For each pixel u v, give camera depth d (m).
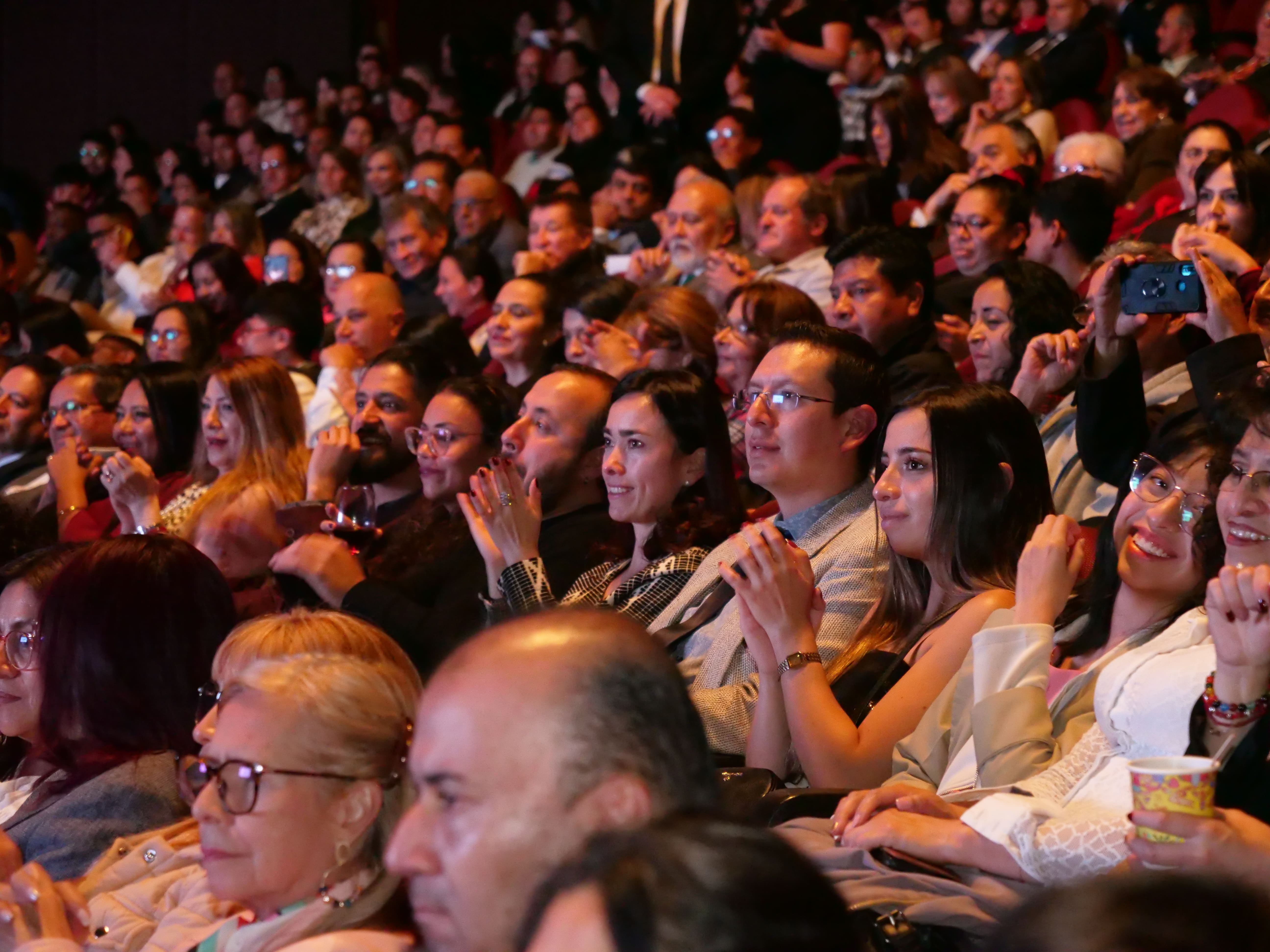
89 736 4.08
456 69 17.09
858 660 4.43
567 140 14.66
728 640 4.76
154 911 3.55
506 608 5.32
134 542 4.25
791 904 1.40
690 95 13.42
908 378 6.54
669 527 5.47
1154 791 2.61
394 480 7.19
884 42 14.22
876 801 3.36
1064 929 1.39
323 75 18.30
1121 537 3.84
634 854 1.44
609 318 7.95
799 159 12.42
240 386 7.38
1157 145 9.63
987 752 3.58
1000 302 6.31
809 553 4.89
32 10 21.64
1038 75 11.38
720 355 6.80
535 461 6.09
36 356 10.04
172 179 18.38
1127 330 5.08
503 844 2.03
